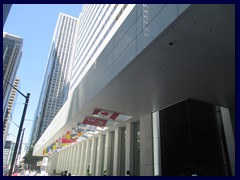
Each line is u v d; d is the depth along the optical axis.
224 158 16.45
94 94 16.30
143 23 11.01
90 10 51.47
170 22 8.70
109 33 28.94
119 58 13.12
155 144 18.45
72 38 146.88
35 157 105.88
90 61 39.47
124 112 19.56
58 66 137.00
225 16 8.16
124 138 25.11
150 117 19.78
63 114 28.50
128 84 14.01
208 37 9.26
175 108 20.30
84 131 27.39
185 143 19.36
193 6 7.84
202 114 19.41
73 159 42.28
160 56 10.80
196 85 13.78
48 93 129.12
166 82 13.52
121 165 24.05
